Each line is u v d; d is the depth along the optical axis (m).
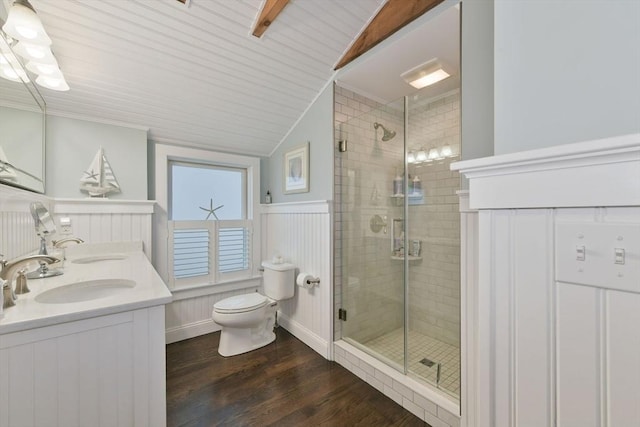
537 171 0.63
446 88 1.95
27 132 1.50
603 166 0.54
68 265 1.58
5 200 1.18
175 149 2.40
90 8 1.40
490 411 0.71
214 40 1.69
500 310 0.69
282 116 2.45
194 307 2.49
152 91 1.92
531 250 0.64
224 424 1.45
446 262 1.97
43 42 1.21
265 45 1.80
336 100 2.19
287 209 2.62
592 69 0.62
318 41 1.86
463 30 1.32
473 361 1.26
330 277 2.14
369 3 1.67
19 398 0.75
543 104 0.69
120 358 0.90
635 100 0.58
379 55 1.82
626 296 0.52
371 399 1.67
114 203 2.05
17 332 0.74
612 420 0.53
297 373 1.92
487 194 0.72
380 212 2.19
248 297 2.30
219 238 2.67
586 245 0.56
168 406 1.57
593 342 0.56
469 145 1.29
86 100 1.85
